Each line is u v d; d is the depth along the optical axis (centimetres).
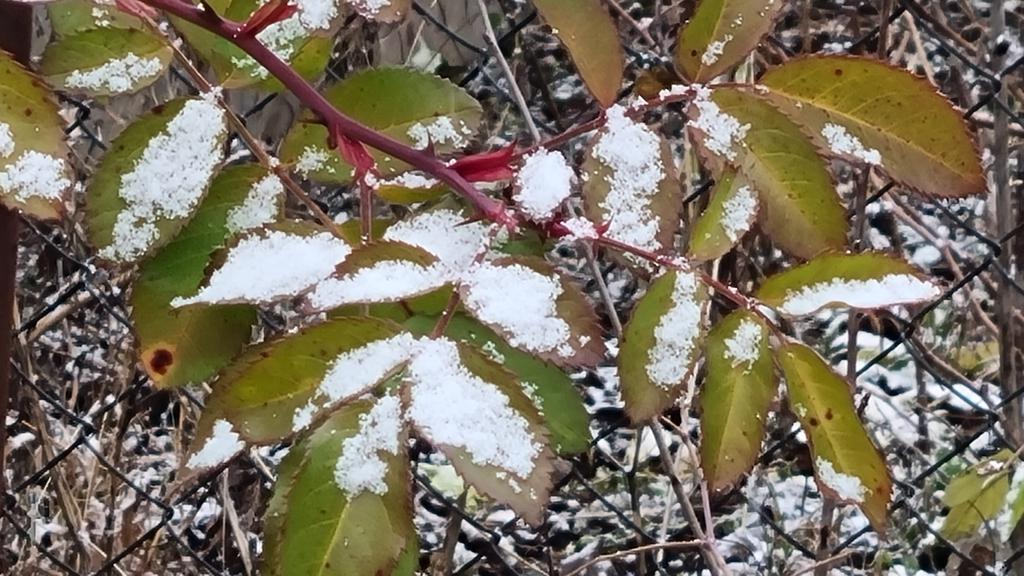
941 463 43
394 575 19
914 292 21
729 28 21
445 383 16
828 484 21
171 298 22
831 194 21
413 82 24
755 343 21
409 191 23
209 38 23
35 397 48
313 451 17
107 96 22
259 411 17
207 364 23
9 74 18
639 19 48
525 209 20
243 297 18
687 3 47
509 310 17
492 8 50
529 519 16
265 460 50
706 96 21
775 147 21
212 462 17
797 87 21
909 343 45
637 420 20
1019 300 48
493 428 16
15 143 18
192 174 21
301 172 24
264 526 18
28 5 21
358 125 21
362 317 17
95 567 49
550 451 16
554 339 17
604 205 21
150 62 22
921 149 22
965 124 21
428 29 47
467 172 21
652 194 21
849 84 21
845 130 22
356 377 17
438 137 24
